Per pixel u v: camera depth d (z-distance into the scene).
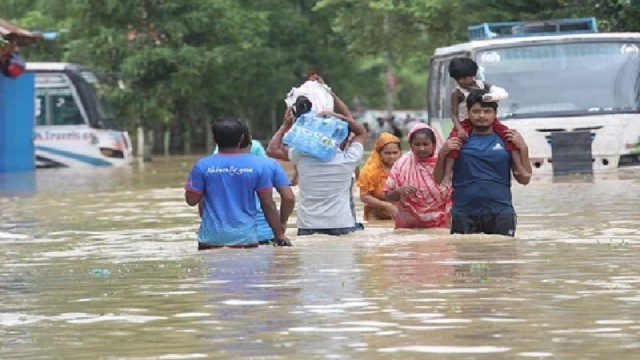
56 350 14.28
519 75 52.78
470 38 58.97
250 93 108.50
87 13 91.69
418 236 25.58
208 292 18.19
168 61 90.19
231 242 24.36
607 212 31.39
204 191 24.55
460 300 16.88
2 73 69.88
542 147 51.16
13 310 17.09
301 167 26.56
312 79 27.33
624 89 52.47
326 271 20.16
